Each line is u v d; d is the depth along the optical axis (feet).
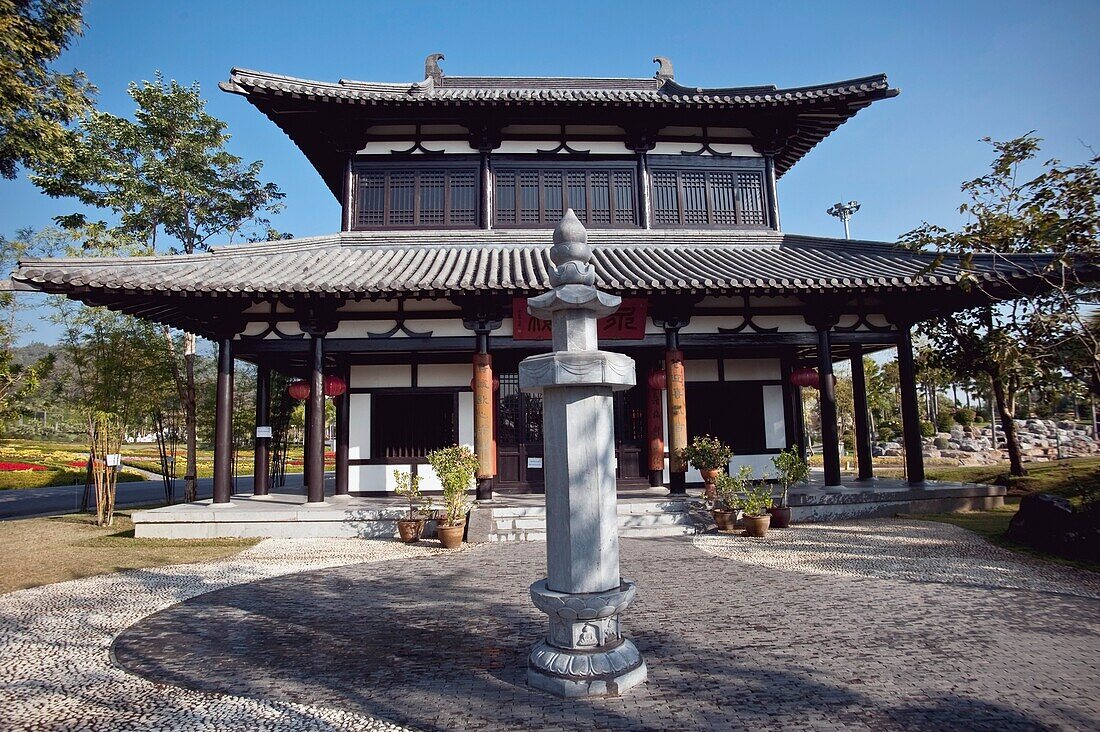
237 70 50.49
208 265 47.37
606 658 17.71
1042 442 127.95
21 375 70.23
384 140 58.70
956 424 152.15
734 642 21.70
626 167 59.93
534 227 58.54
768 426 59.36
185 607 27.45
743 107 56.75
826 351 50.85
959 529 42.11
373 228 57.72
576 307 18.56
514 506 46.98
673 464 49.93
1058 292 37.65
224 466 47.37
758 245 58.54
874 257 52.80
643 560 35.63
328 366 64.03
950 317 57.06
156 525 44.83
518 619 25.04
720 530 44.11
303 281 44.06
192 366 73.92
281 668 20.12
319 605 27.53
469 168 58.95
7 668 20.53
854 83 55.16
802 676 18.58
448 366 57.36
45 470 110.52
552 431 18.40
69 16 47.62
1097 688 17.40
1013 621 23.34
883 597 26.99
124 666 20.56
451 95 56.39
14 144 48.39
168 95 84.58
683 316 50.26
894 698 16.97
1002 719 15.70
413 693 17.90
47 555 39.42
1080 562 32.53
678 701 17.01
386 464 56.24
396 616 25.70
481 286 43.16
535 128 59.67
